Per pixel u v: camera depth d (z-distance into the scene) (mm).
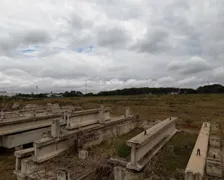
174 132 13055
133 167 6289
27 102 42969
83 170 6438
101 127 11352
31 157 7301
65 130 9289
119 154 8492
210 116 21609
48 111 17344
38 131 12188
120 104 36156
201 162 5363
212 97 39188
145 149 7562
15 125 11102
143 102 36969
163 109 27625
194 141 11117
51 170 6543
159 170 6664
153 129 9164
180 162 7625
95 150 9164
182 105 30656
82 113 10938
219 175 5379
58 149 8102
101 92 80312
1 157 9695
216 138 8289
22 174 6594
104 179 6453
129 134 13805
